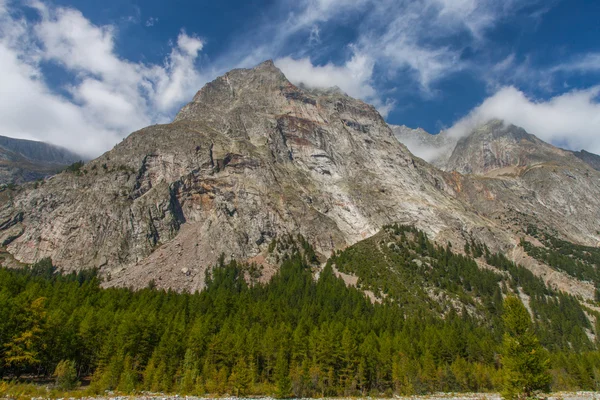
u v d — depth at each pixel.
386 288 192.50
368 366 114.25
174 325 117.50
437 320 166.25
